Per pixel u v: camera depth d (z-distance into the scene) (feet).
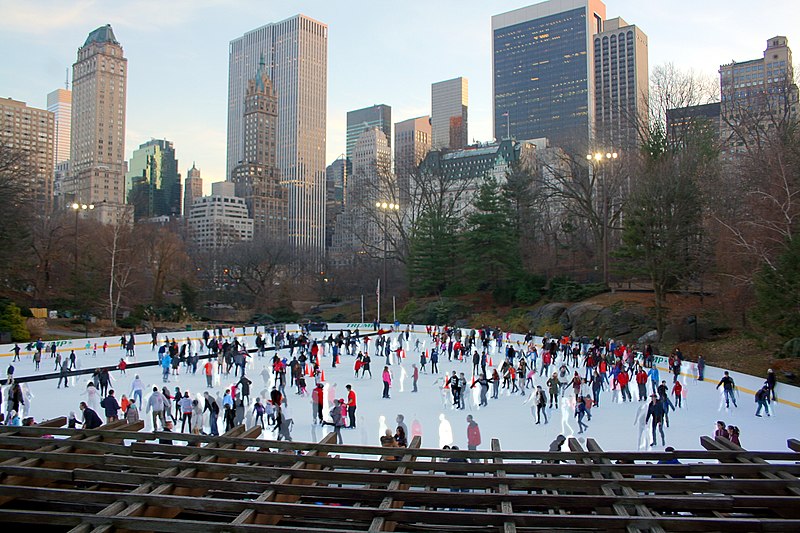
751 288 118.83
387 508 25.18
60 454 31.14
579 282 211.00
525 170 239.71
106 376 85.61
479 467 30.09
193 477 29.45
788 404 82.69
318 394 66.74
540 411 74.02
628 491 27.22
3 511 24.56
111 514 24.90
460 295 233.55
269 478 29.22
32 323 175.94
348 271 314.14
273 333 158.30
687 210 142.00
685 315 143.74
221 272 346.54
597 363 97.19
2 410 77.20
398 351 126.62
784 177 101.96
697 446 61.00
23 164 203.41
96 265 214.28
